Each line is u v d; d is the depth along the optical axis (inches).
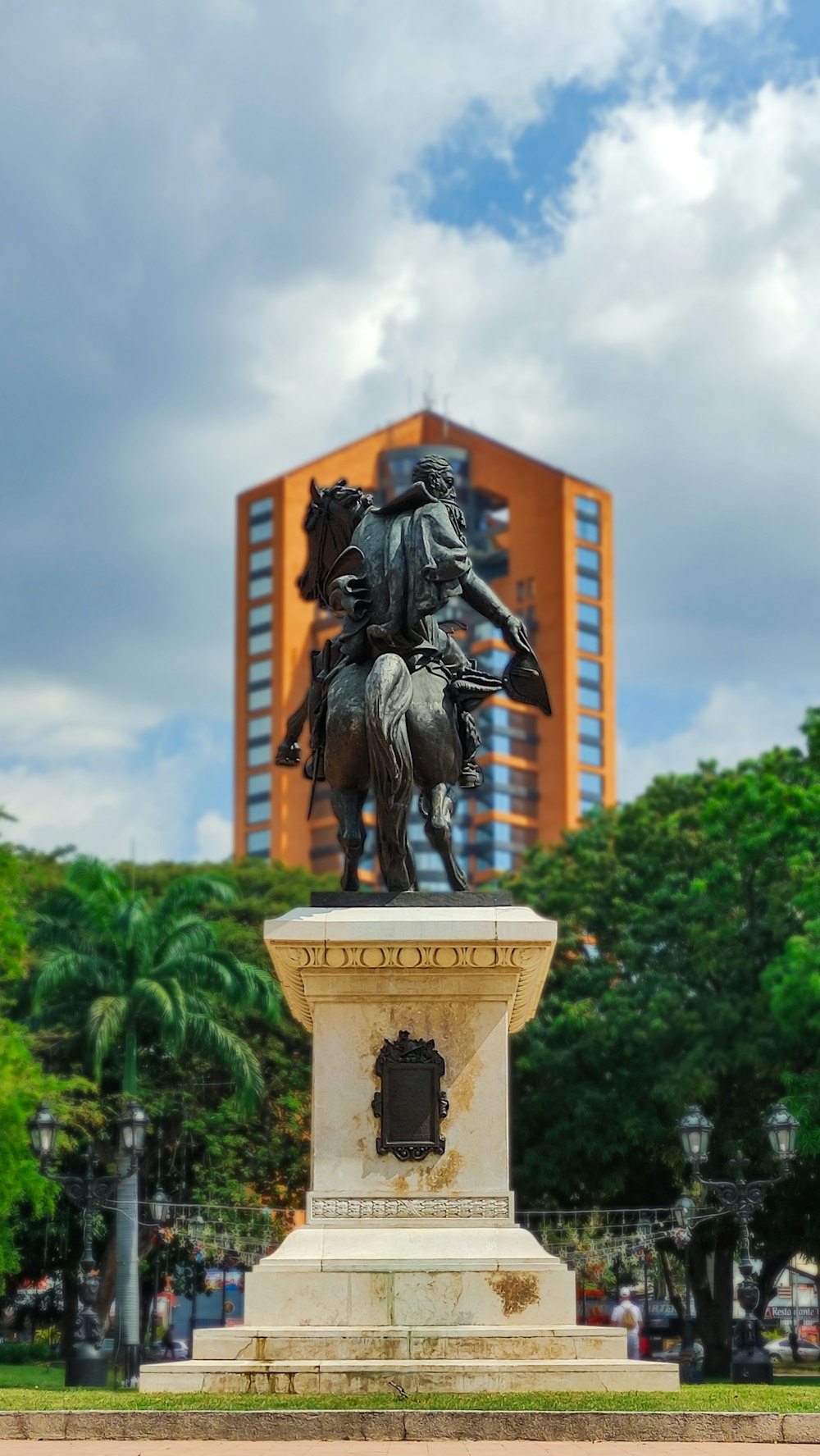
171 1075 1546.5
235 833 4111.7
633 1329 973.2
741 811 1381.6
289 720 571.5
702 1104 1341.0
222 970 1391.5
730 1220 1311.5
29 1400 450.3
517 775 4089.6
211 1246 1440.7
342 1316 463.8
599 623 4205.2
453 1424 396.2
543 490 4217.5
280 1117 1585.9
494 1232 479.8
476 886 3939.5
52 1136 1008.2
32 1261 1530.5
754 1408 414.6
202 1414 399.2
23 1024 1365.7
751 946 1381.6
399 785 514.9
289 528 4138.8
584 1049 1427.2
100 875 1413.6
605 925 1574.8
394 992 499.8
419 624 538.3
